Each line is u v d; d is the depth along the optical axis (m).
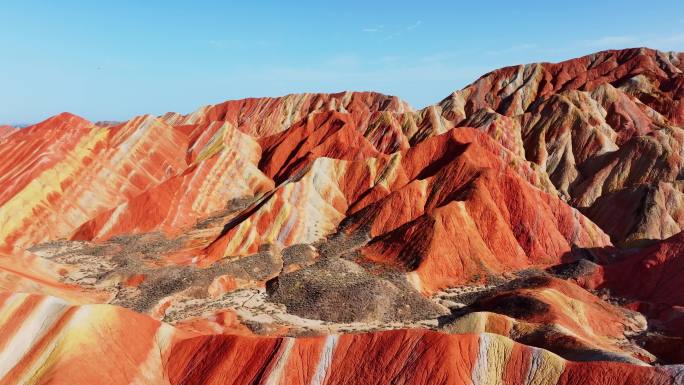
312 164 86.94
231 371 36.56
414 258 64.38
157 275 60.34
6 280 46.12
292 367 35.78
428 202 76.94
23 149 86.31
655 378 31.16
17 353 35.56
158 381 36.78
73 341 35.50
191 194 85.81
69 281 60.44
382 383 34.31
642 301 55.22
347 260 65.62
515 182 74.44
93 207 81.75
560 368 33.19
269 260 67.00
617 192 83.69
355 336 36.94
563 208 74.56
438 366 34.19
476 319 46.03
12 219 72.81
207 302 56.53
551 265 66.75
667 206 77.88
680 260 57.50
